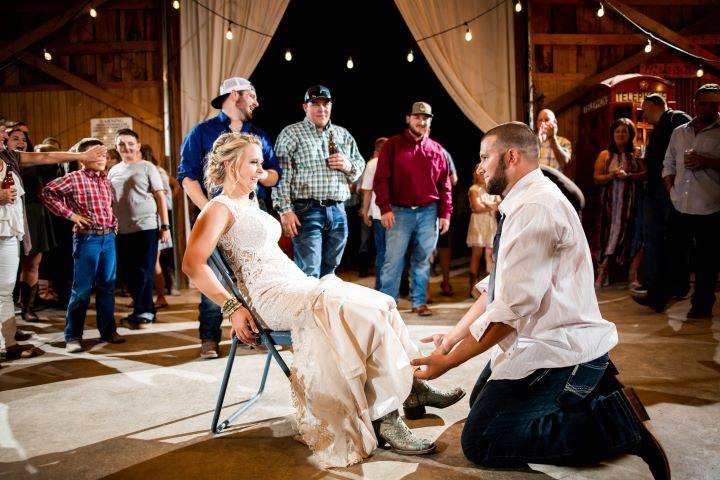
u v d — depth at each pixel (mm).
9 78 7152
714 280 4465
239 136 2580
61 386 3262
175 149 7004
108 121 7121
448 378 3223
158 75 7047
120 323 4934
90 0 6977
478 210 5797
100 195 4129
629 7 7031
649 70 6992
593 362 2062
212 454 2346
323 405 2258
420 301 5121
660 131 5098
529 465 2180
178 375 3441
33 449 2426
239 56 6867
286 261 2549
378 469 2178
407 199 4871
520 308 1976
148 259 4840
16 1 7035
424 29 6938
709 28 7008
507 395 2100
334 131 4336
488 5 6930
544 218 1984
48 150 5309
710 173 4363
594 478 2068
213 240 2391
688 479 2023
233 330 2387
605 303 5281
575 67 7090
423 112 4773
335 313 2242
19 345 3941
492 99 7020
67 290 5820
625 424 1990
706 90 4285
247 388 3178
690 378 3102
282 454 2340
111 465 2264
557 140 6066
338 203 4324
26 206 5047
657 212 5246
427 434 2492
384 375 2271
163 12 6855
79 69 7121
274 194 4121
